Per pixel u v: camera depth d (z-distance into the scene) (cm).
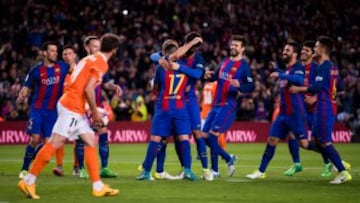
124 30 8044
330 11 9406
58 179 3055
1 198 2366
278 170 3741
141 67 7481
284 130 3200
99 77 2367
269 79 7612
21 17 7862
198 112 3091
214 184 2848
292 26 9094
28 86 3134
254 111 7312
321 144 2973
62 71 3128
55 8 8094
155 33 8206
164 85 2984
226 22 8762
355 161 4581
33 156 3128
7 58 7181
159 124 2992
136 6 8600
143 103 6994
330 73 2950
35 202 2266
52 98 3120
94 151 2397
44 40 7600
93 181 2408
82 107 2392
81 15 8106
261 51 8356
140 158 4700
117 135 6794
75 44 7494
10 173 3438
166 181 2956
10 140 6450
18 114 6594
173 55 2923
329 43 2942
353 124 7469
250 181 3008
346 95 7562
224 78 3212
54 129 2373
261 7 9144
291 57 3141
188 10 8694
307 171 3691
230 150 5822
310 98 3027
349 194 2539
